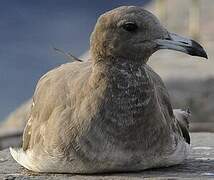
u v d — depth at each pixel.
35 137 12.97
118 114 12.43
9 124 27.91
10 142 24.16
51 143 12.60
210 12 43.91
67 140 12.48
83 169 12.60
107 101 12.47
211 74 27.41
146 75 12.63
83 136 12.41
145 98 12.51
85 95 12.59
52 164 12.70
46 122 12.89
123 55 12.58
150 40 12.65
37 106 13.33
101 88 12.52
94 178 12.57
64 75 13.25
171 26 41.66
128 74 12.55
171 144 12.84
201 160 14.08
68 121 12.56
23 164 13.38
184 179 12.60
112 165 12.57
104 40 12.62
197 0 37.66
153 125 12.53
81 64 13.45
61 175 12.80
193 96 26.77
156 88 13.21
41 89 13.43
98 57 12.68
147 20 12.64
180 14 43.91
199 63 31.77
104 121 12.41
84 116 12.47
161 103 13.16
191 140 16.38
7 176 13.01
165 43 12.71
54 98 12.96
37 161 12.88
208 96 26.73
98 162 12.48
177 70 29.33
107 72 12.56
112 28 12.61
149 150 12.58
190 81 26.97
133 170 12.81
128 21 12.55
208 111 26.52
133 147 12.48
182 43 12.70
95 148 12.41
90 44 12.85
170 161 13.05
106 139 12.40
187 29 40.69
